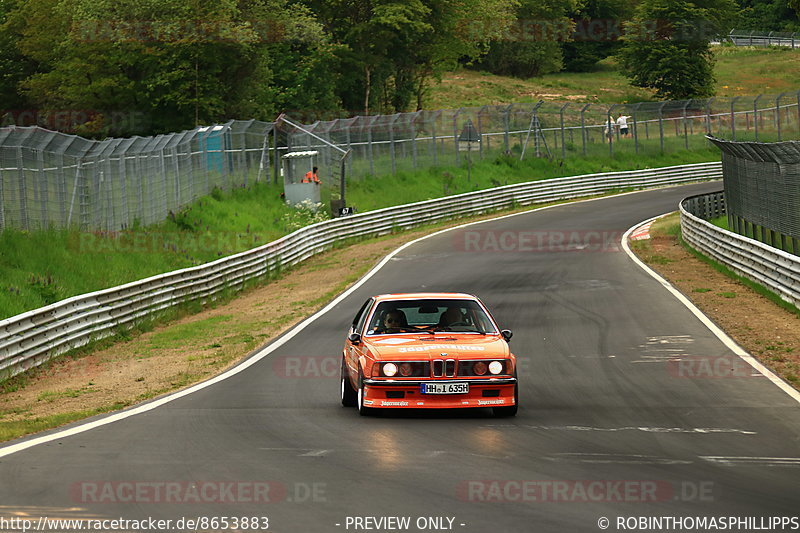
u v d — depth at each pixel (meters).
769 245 51.78
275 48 133.75
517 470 17.83
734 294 47.38
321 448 20.34
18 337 37.12
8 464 19.19
